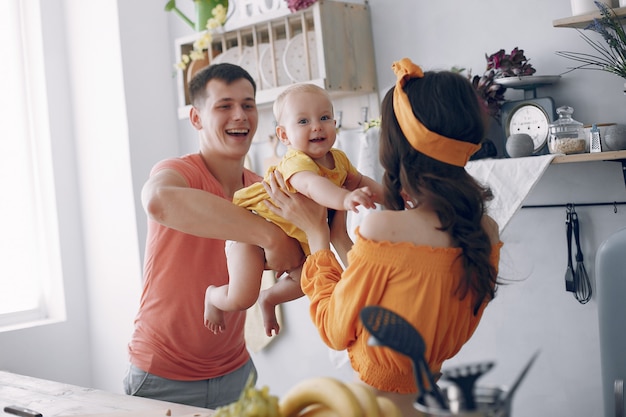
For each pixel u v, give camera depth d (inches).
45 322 141.7
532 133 100.9
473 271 52.7
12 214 144.7
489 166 98.8
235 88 82.4
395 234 53.2
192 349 84.7
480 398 37.0
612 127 92.7
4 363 134.4
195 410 64.9
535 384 108.7
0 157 143.9
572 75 102.5
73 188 146.3
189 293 83.4
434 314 52.2
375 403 42.6
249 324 136.3
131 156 138.1
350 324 54.0
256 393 43.7
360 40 118.2
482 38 109.9
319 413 44.1
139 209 138.9
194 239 83.1
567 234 103.5
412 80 54.0
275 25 120.5
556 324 106.3
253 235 68.8
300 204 64.5
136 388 85.2
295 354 132.5
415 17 116.0
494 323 111.7
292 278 73.5
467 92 52.9
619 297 78.4
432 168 53.0
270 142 131.6
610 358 79.1
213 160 85.0
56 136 143.9
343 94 119.6
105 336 144.9
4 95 144.3
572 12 95.5
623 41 91.2
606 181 100.8
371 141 114.0
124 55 137.9
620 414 53.3
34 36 143.6
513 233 109.3
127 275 140.3
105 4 138.7
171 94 145.9
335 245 70.3
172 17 145.7
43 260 146.3
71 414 66.5
